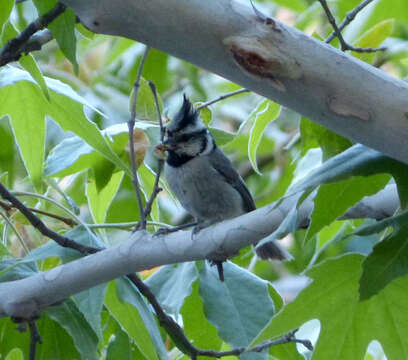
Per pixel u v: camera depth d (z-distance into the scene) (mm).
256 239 5340
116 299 6332
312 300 5281
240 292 6512
